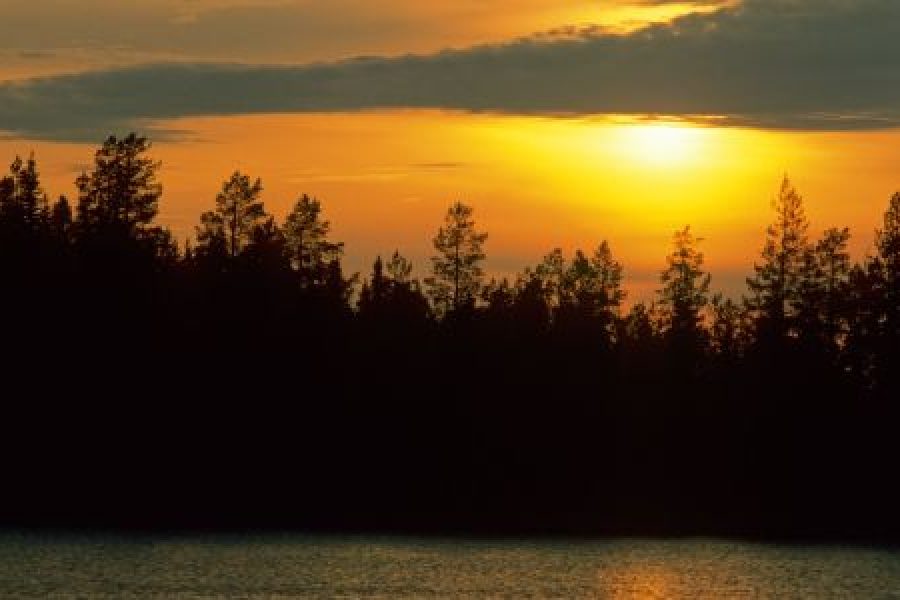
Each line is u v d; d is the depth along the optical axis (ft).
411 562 543.39
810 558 603.67
